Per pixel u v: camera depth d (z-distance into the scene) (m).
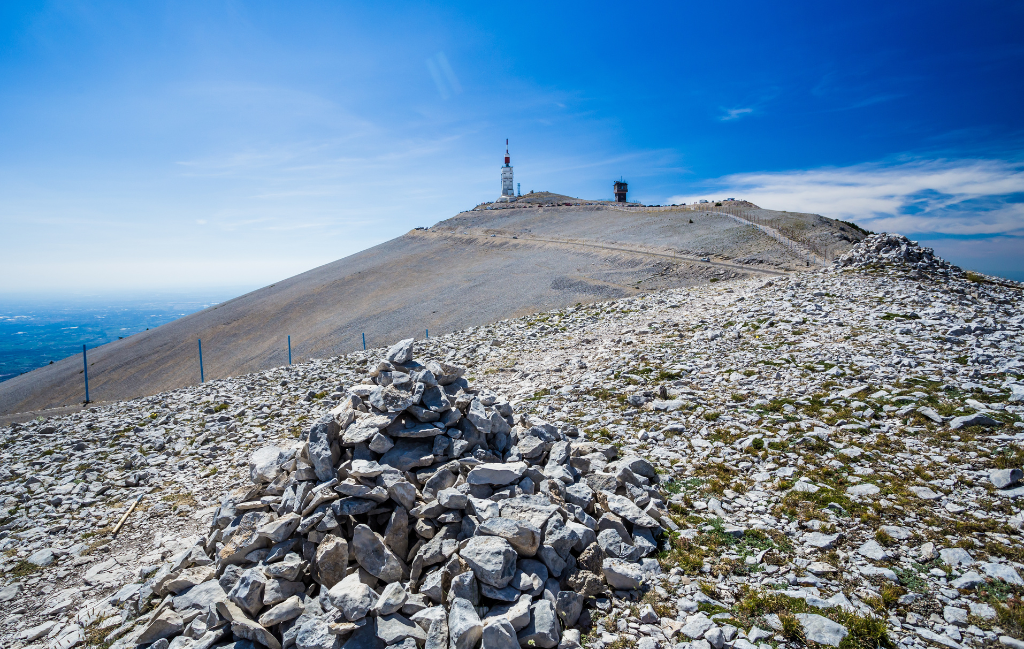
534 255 78.12
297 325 65.00
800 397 12.27
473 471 7.62
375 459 7.75
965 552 6.46
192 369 56.59
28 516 11.11
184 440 15.84
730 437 10.77
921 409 10.54
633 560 6.74
